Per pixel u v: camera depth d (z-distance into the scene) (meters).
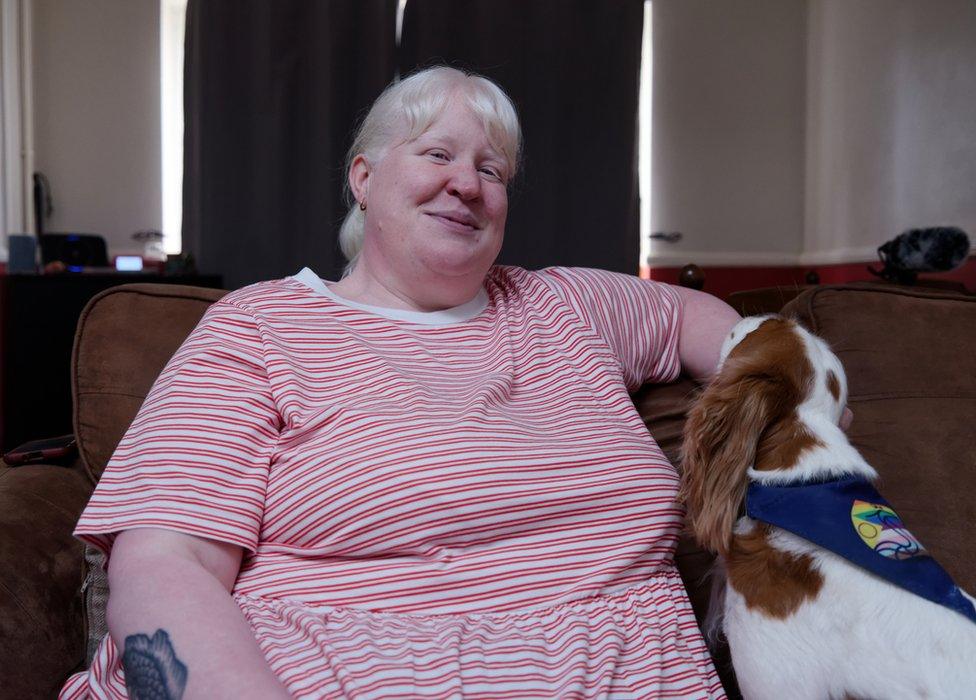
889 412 1.51
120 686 1.10
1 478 1.46
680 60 5.79
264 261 5.03
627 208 5.11
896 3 4.95
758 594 1.17
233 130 5.00
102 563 1.26
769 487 1.19
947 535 1.41
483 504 1.18
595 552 1.24
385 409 1.23
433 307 1.51
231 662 0.95
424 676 1.02
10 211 5.00
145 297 1.60
